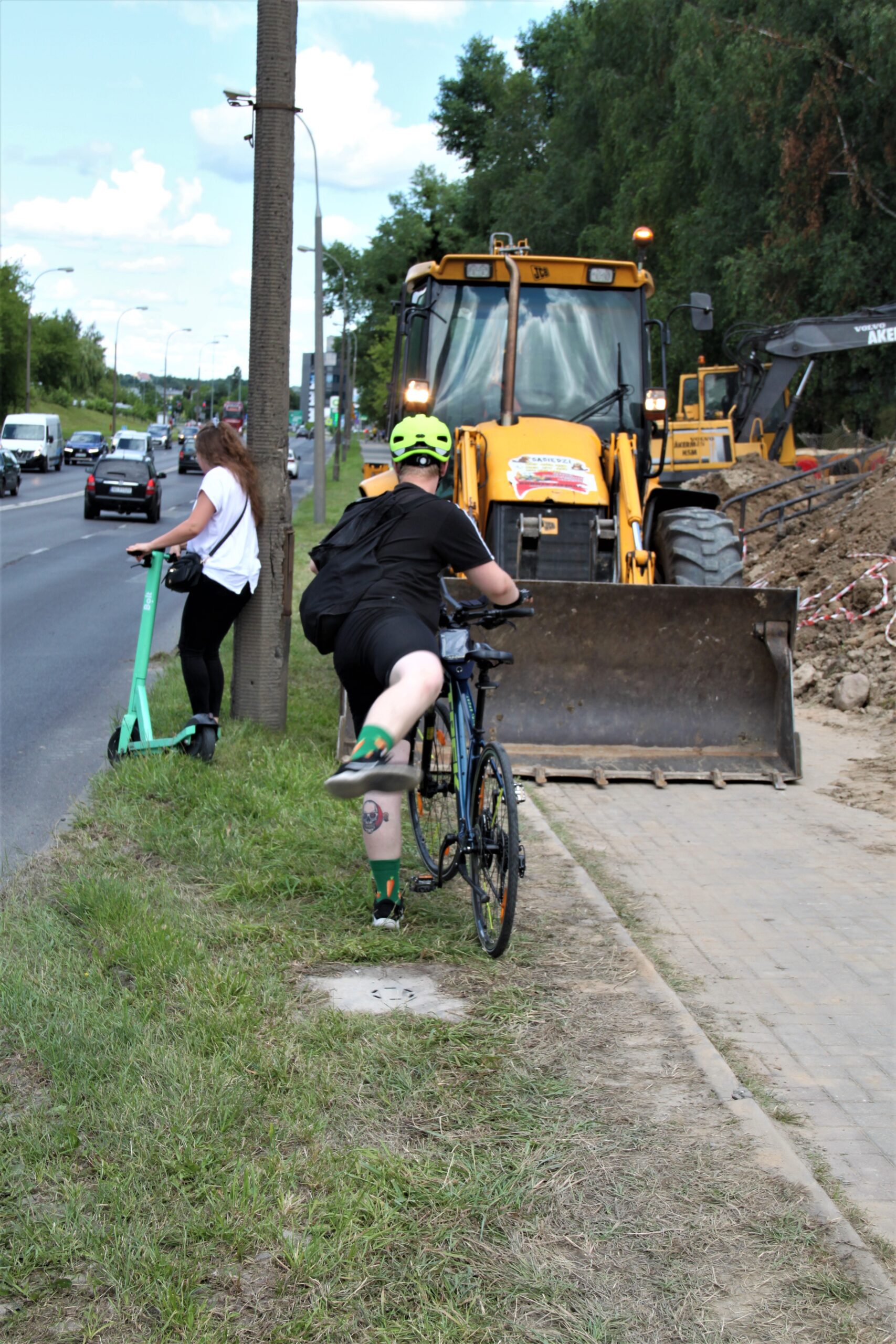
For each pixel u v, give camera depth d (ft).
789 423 73.46
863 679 31.83
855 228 97.35
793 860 19.44
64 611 48.49
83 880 15.64
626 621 24.67
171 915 14.82
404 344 31.81
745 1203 9.50
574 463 27.17
